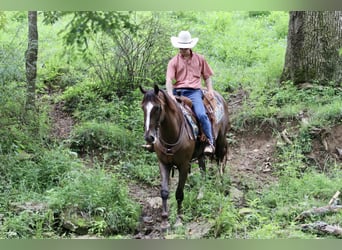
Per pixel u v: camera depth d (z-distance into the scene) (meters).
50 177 9.30
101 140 10.59
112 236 7.93
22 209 8.23
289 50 12.20
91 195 8.36
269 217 8.25
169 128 7.82
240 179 9.71
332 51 11.90
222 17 15.93
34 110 10.56
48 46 13.89
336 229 7.50
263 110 11.19
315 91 11.59
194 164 10.16
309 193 8.86
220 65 13.68
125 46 12.05
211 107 8.78
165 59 12.30
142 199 9.17
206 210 8.36
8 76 9.74
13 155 9.58
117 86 12.22
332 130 10.52
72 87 12.37
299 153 10.17
